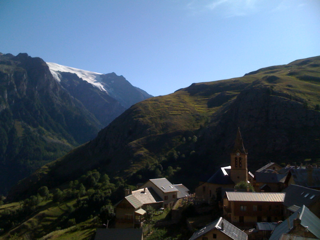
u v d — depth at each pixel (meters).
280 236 36.84
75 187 167.88
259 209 58.28
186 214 70.62
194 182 134.62
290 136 139.75
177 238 59.16
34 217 130.88
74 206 135.50
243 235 45.25
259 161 135.25
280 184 83.31
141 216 73.31
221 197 75.75
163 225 69.38
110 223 75.00
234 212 58.72
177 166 154.00
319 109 146.00
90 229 82.75
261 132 151.38
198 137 181.62
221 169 86.94
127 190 80.19
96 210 123.19
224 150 155.50
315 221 39.56
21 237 117.19
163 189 89.25
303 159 122.94
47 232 118.50
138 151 184.62
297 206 51.78
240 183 73.25
